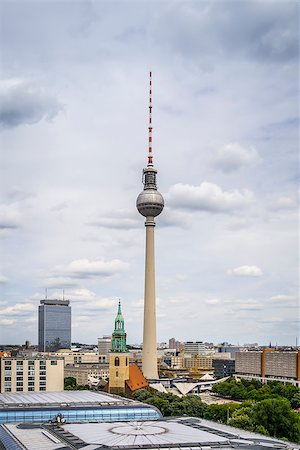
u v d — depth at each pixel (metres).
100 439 161.12
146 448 150.38
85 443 156.25
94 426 183.50
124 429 176.12
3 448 158.25
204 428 181.00
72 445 154.50
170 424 188.25
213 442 157.38
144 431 172.50
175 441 158.12
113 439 160.75
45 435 169.75
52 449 150.00
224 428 186.12
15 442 160.75
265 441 163.00
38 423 193.88
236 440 161.75
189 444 154.62
